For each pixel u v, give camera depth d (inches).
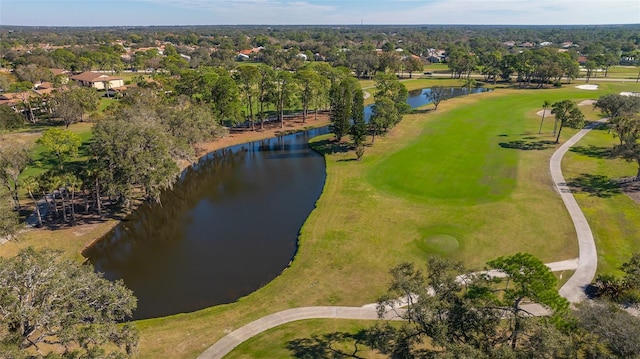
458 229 2090.3
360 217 2271.2
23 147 2405.3
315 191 2765.7
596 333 928.3
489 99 5433.1
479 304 1060.5
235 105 3885.3
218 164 3368.6
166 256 2016.5
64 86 5241.1
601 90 5816.9
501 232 2039.9
